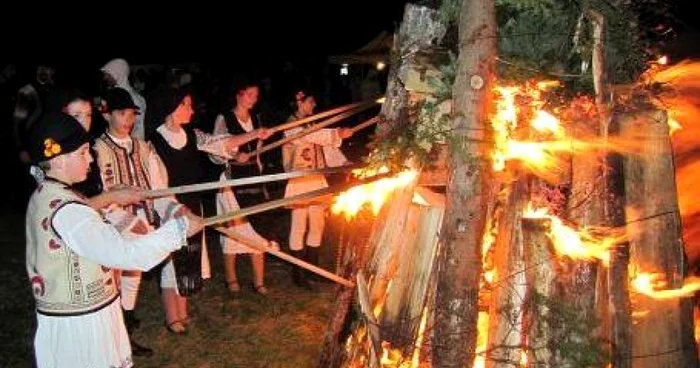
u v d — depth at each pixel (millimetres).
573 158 3148
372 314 3352
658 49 3629
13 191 8898
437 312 3023
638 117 3203
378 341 3258
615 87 3283
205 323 5270
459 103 3033
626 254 3025
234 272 5891
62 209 2666
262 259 5824
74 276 2742
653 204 3164
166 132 4566
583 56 3318
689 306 3176
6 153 8734
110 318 2881
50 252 2695
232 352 4785
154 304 5703
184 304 5113
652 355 3059
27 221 2787
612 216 3043
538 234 2947
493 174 3074
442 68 3369
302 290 5973
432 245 3303
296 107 5707
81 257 2744
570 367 2873
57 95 3904
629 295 3039
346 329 3785
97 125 5141
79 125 2773
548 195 3131
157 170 4414
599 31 3197
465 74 3016
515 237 3068
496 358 2990
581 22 3291
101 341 2822
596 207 3043
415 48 3600
